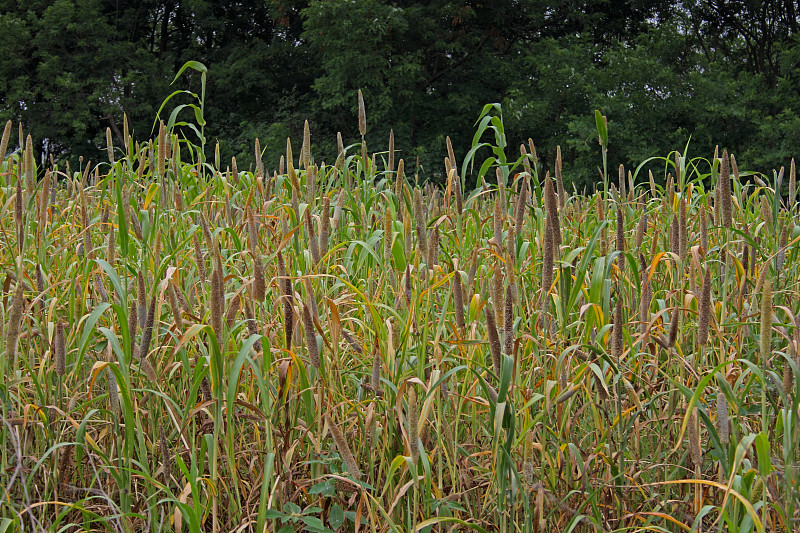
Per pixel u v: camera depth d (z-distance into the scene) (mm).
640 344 3408
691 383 3318
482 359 3193
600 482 3096
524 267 3551
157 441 3197
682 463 3242
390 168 4930
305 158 3795
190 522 2420
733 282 3838
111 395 2688
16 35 22609
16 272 2998
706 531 2939
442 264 3438
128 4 27219
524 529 2732
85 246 3463
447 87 23484
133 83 23047
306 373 2846
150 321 2645
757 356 3531
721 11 25328
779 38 24844
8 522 2469
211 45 27578
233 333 2963
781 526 2908
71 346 3258
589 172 18984
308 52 24172
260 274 2635
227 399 2354
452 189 3941
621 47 21281
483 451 3150
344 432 3055
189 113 24703
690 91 20656
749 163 19469
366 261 3949
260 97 25500
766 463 2275
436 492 2957
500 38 25062
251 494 2875
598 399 3256
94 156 24125
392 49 21797
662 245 4652
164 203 4031
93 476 3248
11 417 2918
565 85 20594
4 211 3727
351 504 2967
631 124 19688
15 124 22250
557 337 3131
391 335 2910
